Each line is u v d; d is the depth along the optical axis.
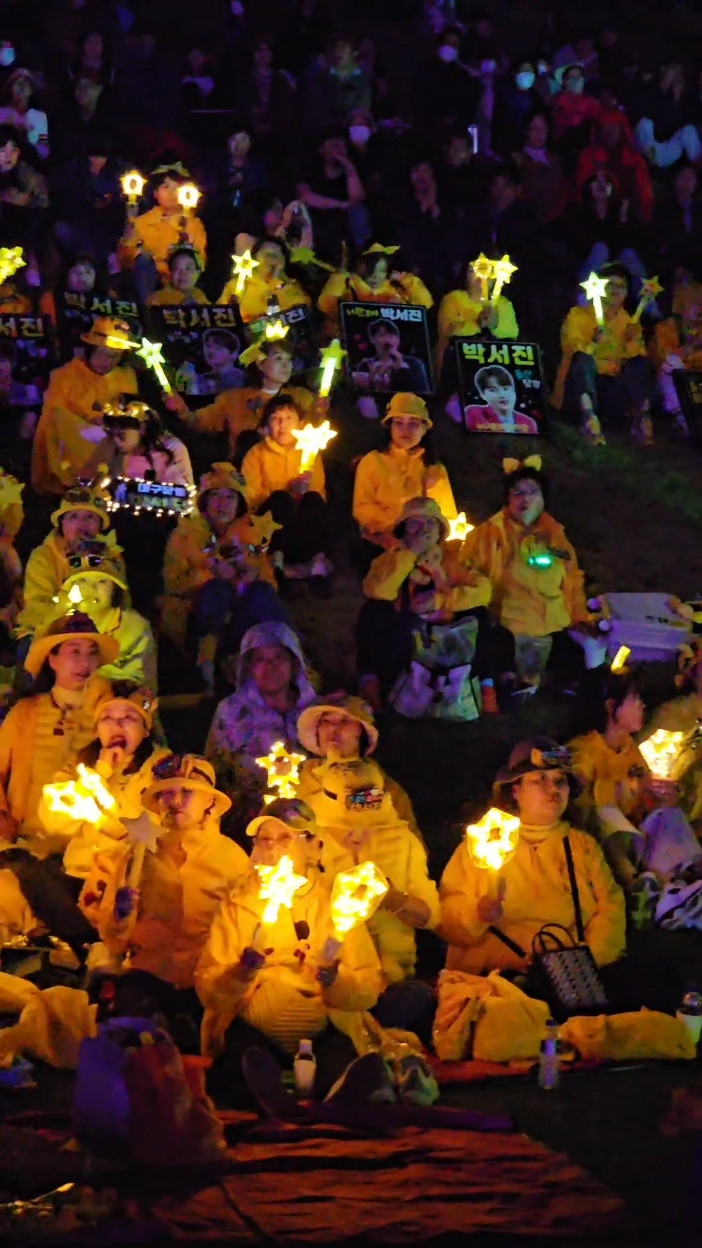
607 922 12.09
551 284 23.52
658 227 25.33
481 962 11.95
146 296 20.81
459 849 12.13
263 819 11.09
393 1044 10.82
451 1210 8.68
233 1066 10.56
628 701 14.29
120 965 11.42
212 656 15.34
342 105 24.89
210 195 23.75
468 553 16.41
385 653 15.38
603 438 20.59
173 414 19.28
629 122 26.91
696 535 19.22
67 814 12.56
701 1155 8.89
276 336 19.86
